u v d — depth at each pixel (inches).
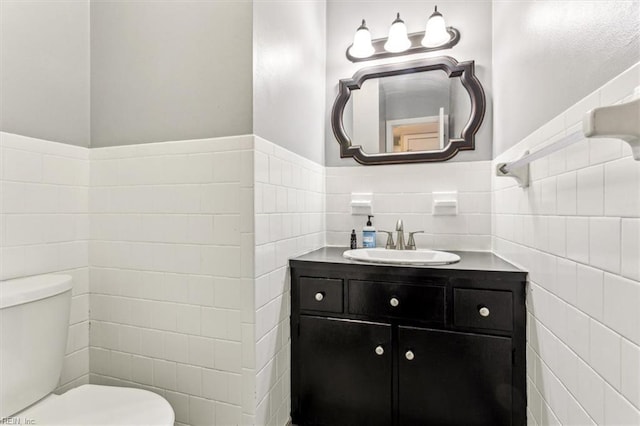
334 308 56.2
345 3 78.5
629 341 24.0
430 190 71.9
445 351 51.2
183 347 50.2
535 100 43.4
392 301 53.3
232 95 47.8
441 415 51.4
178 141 50.4
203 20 49.4
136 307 52.6
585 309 30.5
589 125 21.0
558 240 36.4
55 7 50.1
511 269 48.9
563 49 35.1
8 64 44.0
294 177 61.5
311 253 66.7
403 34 70.7
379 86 75.4
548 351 39.5
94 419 37.8
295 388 58.4
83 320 54.1
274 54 53.5
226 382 48.0
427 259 64.2
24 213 45.9
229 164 47.8
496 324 48.9
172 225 50.6
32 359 40.2
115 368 53.8
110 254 54.1
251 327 46.8
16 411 38.4
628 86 23.9
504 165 45.3
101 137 54.8
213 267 48.5
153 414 38.8
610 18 26.3
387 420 53.8
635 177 23.3
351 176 76.9
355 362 55.3
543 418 41.3
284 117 57.2
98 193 54.8
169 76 51.1
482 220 68.8
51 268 49.3
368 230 72.3
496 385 49.1
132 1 53.3
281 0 56.2
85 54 55.1
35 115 47.4
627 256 24.3
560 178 35.8
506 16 57.6
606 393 27.0
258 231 47.8
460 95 70.3
